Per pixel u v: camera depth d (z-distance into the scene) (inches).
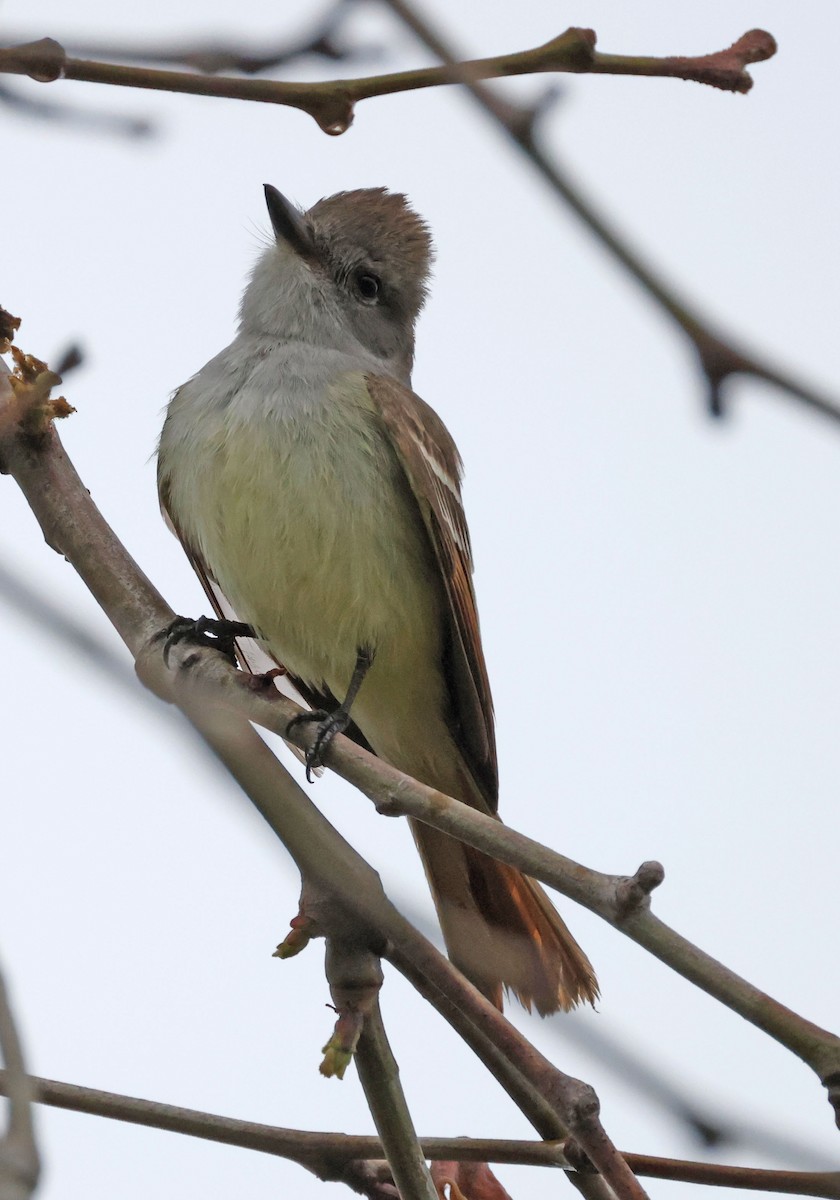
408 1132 206.4
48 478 260.5
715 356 117.9
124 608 252.2
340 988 207.6
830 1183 189.6
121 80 173.6
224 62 173.8
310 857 201.3
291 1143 217.3
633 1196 182.4
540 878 191.0
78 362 227.0
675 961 174.2
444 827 208.1
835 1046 165.2
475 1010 197.3
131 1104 215.3
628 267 119.1
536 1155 209.6
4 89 174.1
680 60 167.5
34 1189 121.8
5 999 139.6
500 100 120.0
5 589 125.8
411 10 138.6
